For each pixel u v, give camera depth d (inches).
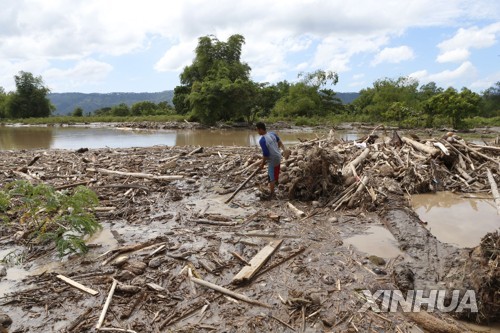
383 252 209.2
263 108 1926.7
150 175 377.7
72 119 1962.4
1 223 253.8
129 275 181.6
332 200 293.1
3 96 2541.8
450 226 257.3
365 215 270.5
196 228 248.4
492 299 145.8
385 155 396.5
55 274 185.3
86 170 414.3
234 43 1824.6
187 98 1505.9
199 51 1834.4
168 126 1444.4
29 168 433.7
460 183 356.5
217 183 370.0
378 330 141.2
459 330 139.1
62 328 145.1
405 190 335.9
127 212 281.4
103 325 145.9
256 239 227.5
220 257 202.2
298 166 324.5
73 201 220.7
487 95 2452.0
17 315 153.8
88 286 174.2
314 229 243.8
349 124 1449.3
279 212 278.7
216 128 1396.4
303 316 148.6
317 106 1900.8
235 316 150.6
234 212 283.3
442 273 180.1
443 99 1116.5
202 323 146.6
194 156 499.8
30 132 1316.4
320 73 1877.5
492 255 154.7
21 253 211.0
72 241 203.8
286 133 1158.3
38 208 242.8
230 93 1407.5
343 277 179.2
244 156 478.0
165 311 154.9
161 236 231.3
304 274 182.7
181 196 326.6
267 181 356.5
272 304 158.1
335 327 143.2
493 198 317.7
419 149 412.5
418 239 219.9
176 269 189.8
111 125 1668.3
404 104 1378.0
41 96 2397.9
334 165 309.0
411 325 144.0
